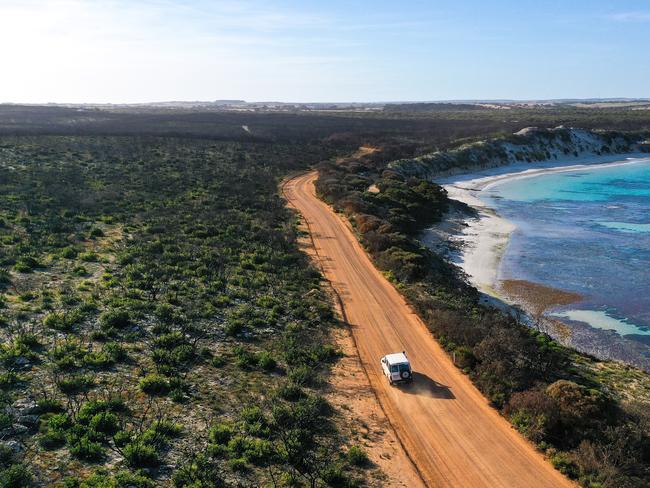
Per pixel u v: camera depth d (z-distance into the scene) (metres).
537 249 57.84
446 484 18.98
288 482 16.70
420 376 27.12
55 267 34.88
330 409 22.77
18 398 18.80
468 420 23.11
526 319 39.12
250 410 20.44
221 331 28.53
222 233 48.91
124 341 25.38
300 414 20.64
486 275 49.31
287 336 29.28
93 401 19.33
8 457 15.34
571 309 41.31
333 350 28.89
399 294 39.09
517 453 20.83
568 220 72.44
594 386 27.52
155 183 66.69
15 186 56.41
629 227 68.00
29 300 28.69
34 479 14.65
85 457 16.06
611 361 32.72
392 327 33.19
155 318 28.55
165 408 20.00
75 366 22.05
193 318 29.28
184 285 34.19
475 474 19.55
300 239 53.03
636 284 46.72
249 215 58.00
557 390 23.75
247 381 23.62
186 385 22.08
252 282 37.03
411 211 68.44
